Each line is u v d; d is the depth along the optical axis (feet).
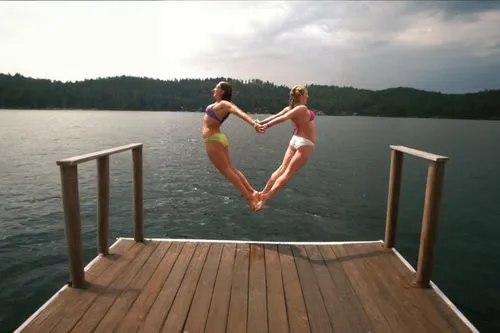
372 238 38.63
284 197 57.47
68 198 12.09
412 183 70.13
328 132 240.53
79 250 12.52
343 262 15.24
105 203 15.17
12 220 40.50
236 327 10.49
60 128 219.41
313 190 63.21
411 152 14.17
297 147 16.49
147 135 183.42
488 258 33.60
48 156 95.91
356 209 50.67
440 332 10.44
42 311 11.08
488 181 74.02
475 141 175.83
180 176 73.26
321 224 43.27
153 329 10.28
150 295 12.23
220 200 53.98
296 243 17.42
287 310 11.49
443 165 12.46
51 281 26.27
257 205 16.62
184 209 48.57
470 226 43.62
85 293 12.28
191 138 169.89
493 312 23.63
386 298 12.34
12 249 32.27
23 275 27.20
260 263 15.03
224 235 38.55
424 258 12.97
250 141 167.43
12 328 20.53
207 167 84.94
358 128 292.61
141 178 16.98
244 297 12.22
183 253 15.97
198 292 12.50
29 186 58.29
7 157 92.48
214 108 15.89
